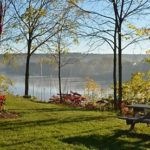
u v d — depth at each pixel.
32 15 14.87
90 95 18.69
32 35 22.50
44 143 7.20
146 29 11.92
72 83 31.45
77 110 14.04
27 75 23.00
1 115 10.91
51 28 22.03
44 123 9.71
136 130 8.94
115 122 10.23
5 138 7.67
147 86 17.06
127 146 7.21
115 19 14.38
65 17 20.41
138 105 8.73
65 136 7.93
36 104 15.45
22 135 8.00
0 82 21.27
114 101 15.57
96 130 8.77
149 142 7.64
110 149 6.92
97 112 13.34
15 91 26.75
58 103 18.67
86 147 6.93
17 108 13.21
